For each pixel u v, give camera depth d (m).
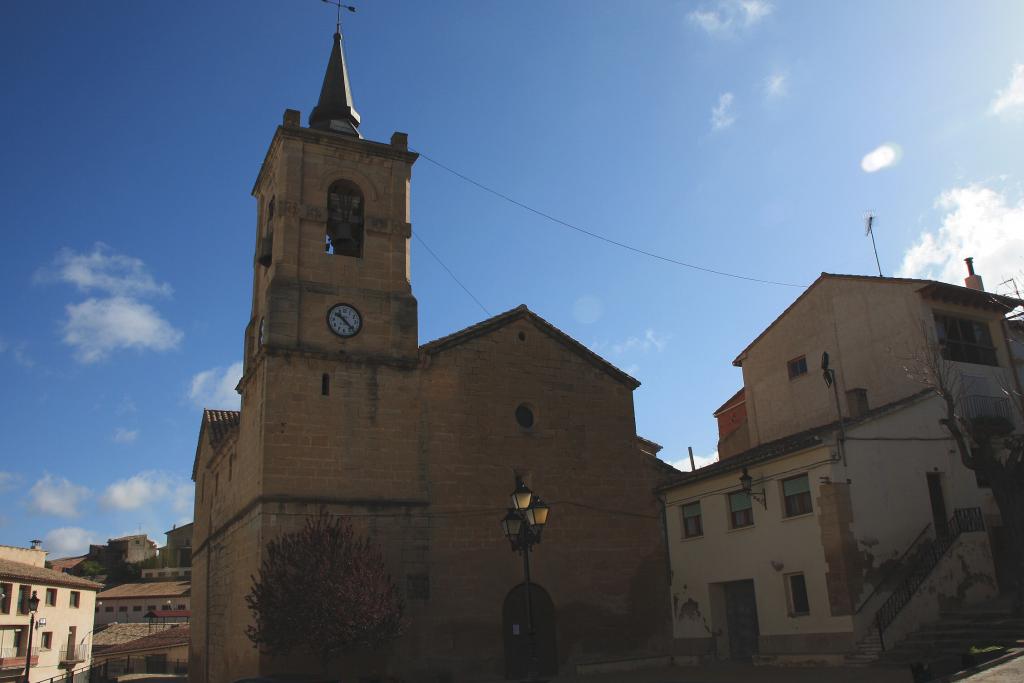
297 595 21.25
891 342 27.92
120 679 44.91
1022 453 21.20
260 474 23.34
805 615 22.61
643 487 29.11
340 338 25.64
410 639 23.70
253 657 22.23
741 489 25.53
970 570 22.52
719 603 26.34
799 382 31.70
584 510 27.72
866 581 21.59
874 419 23.39
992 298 27.78
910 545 22.55
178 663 51.81
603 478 28.45
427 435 25.81
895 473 23.19
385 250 27.44
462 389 26.86
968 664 16.14
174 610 74.56
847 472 22.38
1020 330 29.28
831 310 30.52
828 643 21.59
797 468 23.34
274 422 23.81
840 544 21.61
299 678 17.03
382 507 24.48
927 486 23.69
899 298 27.83
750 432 33.97
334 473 24.16
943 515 23.92
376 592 21.81
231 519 26.77
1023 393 27.83
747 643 25.28
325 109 29.27
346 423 24.78
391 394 25.69
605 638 26.69
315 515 23.50
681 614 27.62
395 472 25.02
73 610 51.59
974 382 26.88
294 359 24.67
